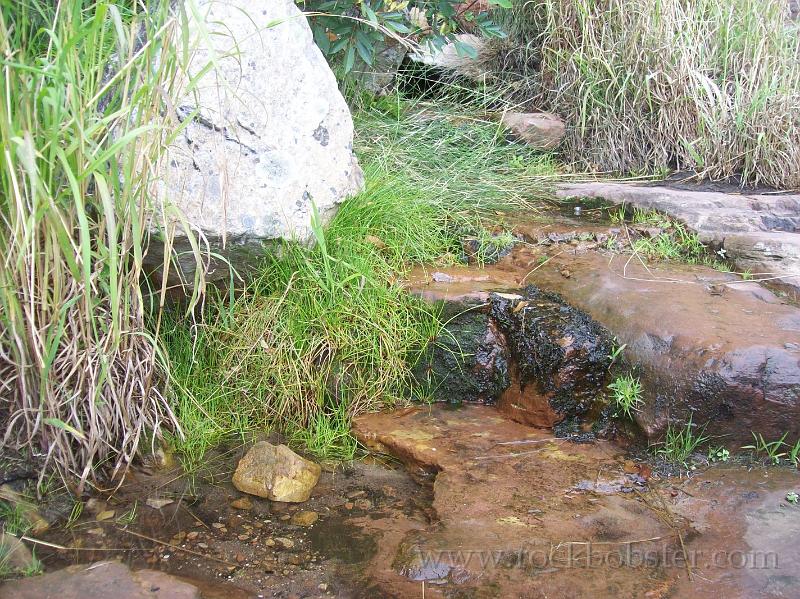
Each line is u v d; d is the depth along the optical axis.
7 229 2.98
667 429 3.64
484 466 3.60
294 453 3.62
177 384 3.85
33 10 3.31
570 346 4.03
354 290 4.24
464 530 3.13
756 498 3.28
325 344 4.15
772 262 4.83
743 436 3.59
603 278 4.53
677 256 5.12
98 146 2.90
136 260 3.15
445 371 4.30
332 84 4.25
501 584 2.84
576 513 3.24
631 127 6.96
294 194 4.03
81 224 2.62
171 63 3.04
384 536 3.23
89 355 3.21
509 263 5.01
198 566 3.03
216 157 3.73
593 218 5.77
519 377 4.20
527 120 7.18
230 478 3.63
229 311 4.04
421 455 3.71
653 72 6.86
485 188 5.91
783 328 3.86
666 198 5.77
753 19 7.09
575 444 3.81
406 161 5.86
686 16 6.96
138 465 3.63
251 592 2.89
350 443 3.98
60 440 3.29
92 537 3.16
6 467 3.26
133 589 2.77
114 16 2.82
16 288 2.98
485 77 7.89
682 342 3.73
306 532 3.28
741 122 6.57
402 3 5.73
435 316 4.35
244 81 3.84
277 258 4.12
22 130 2.76
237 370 4.06
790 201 5.77
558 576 2.87
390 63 7.28
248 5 3.91
